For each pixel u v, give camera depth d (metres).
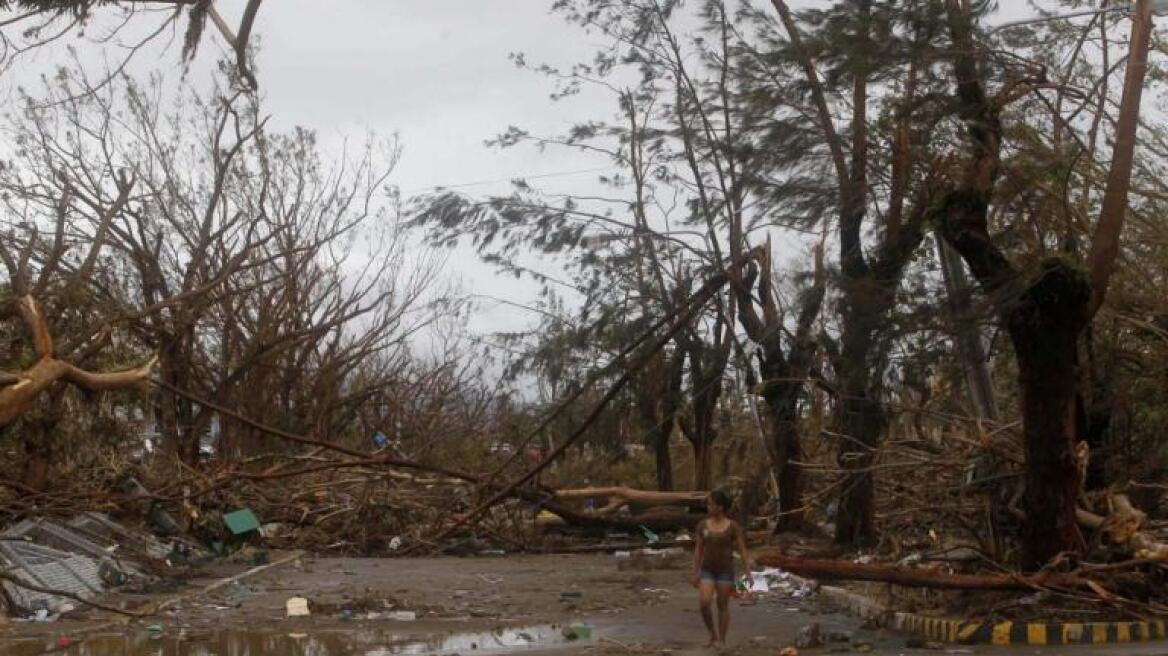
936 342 14.62
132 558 18.30
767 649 11.58
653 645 11.87
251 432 32.47
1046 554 12.45
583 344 26.55
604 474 31.03
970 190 12.78
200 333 31.52
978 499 14.41
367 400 39.62
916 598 13.48
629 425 29.30
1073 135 14.20
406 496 25.66
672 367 28.33
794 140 17.02
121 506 21.02
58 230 17.95
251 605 15.30
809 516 23.66
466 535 25.12
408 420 39.28
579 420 28.36
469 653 11.41
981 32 13.52
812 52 14.88
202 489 22.38
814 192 17.02
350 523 24.91
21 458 19.39
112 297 24.70
